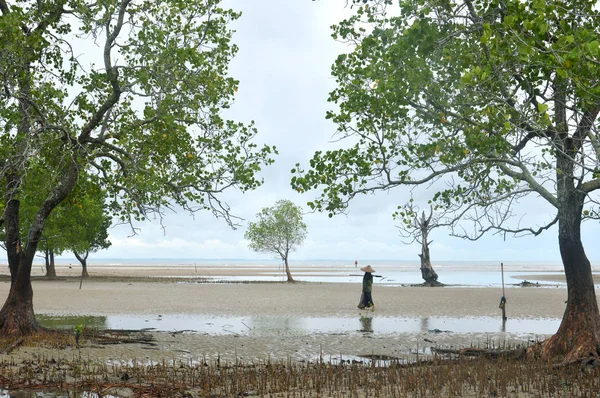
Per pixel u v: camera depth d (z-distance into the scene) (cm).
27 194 1853
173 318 2556
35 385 1102
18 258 1850
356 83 1293
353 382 1109
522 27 960
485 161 1189
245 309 2964
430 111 1195
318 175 1318
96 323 2344
